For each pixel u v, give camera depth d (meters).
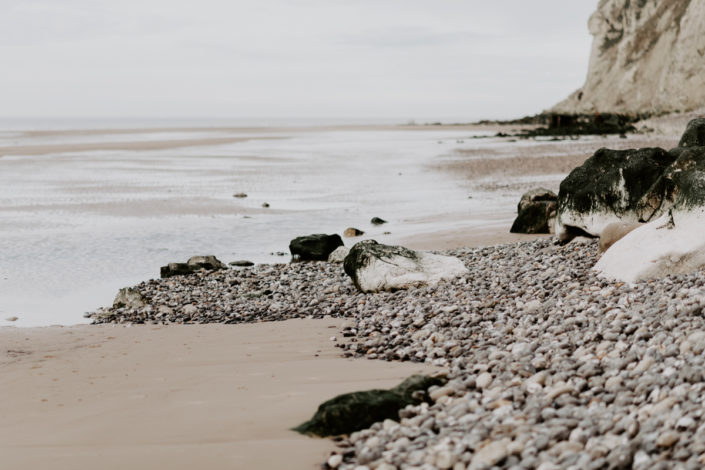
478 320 11.12
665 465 4.86
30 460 6.33
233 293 16.62
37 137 102.50
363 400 7.09
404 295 14.09
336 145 77.88
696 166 13.38
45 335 12.72
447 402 7.22
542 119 134.00
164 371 9.86
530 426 6.02
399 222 27.27
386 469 5.62
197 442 6.69
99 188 38.25
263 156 61.69
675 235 11.83
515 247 18.03
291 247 21.05
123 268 19.92
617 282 11.56
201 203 32.84
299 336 11.85
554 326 9.63
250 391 8.43
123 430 7.17
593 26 123.44
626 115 96.88
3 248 22.20
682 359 7.03
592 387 7.06
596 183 16.20
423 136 99.38
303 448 6.42
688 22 88.00
